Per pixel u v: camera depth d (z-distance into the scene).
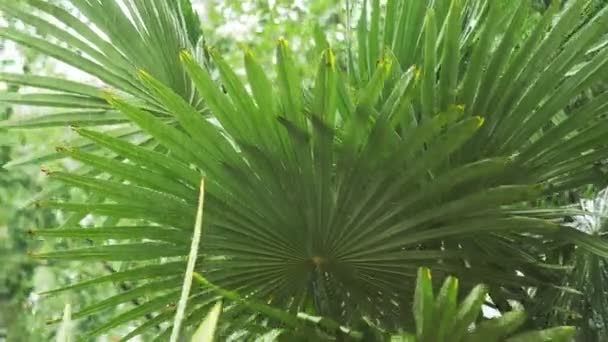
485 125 1.52
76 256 1.46
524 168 1.53
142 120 1.36
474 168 1.37
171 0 2.11
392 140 1.46
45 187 1.98
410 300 1.55
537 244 1.65
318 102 1.34
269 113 1.37
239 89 1.34
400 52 1.72
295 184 1.43
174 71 1.94
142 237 1.46
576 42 1.47
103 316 3.36
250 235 1.46
